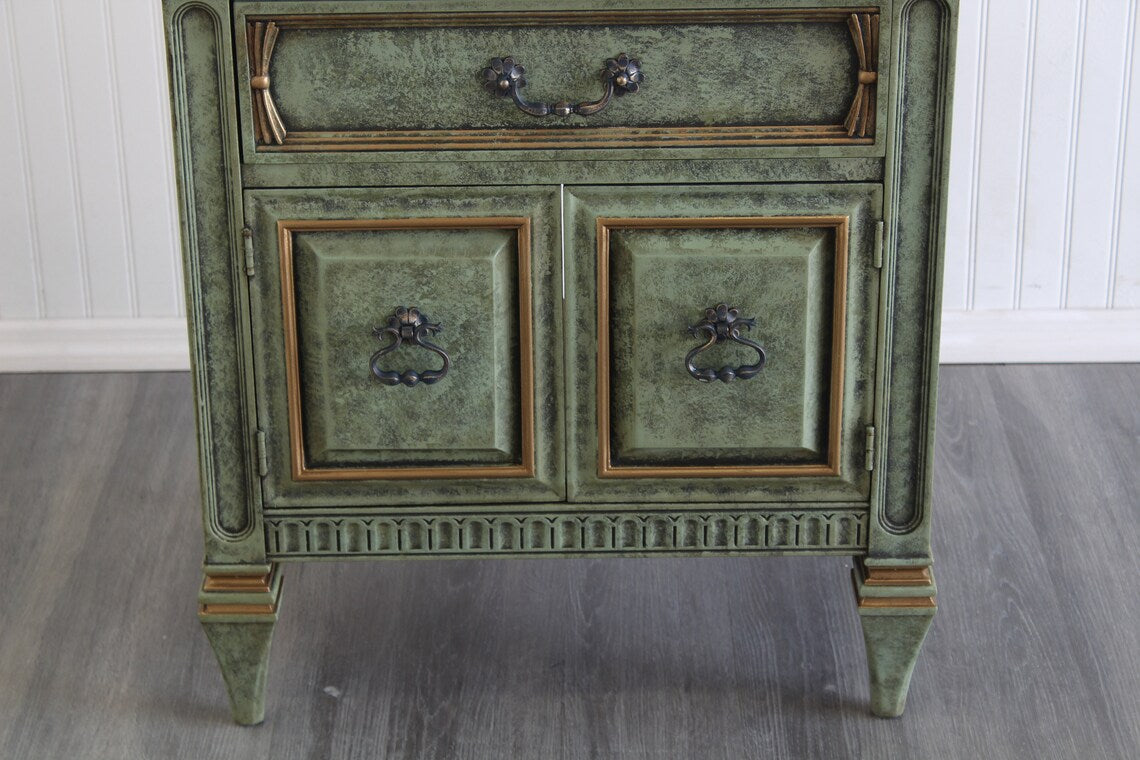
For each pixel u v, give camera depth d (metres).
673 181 1.56
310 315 1.60
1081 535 2.18
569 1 1.50
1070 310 2.70
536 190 1.56
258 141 1.54
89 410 2.55
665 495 1.66
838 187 1.56
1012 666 1.89
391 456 1.65
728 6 1.50
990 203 2.64
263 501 1.66
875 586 1.70
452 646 1.94
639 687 1.86
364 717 1.81
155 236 2.65
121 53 2.56
